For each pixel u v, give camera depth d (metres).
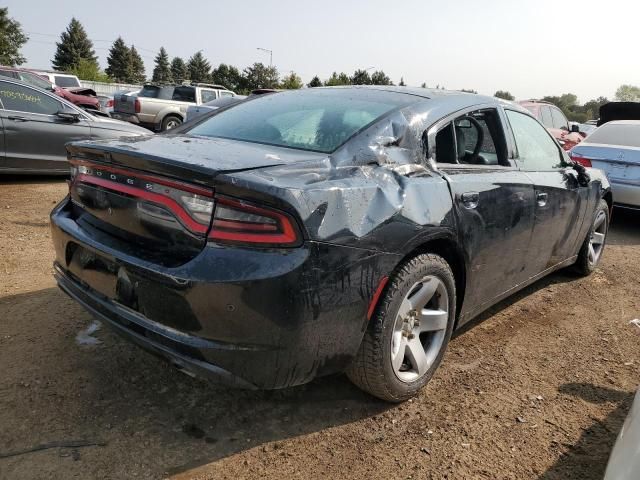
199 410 2.61
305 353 2.19
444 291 2.81
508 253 3.32
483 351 3.43
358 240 2.23
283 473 2.24
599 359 3.42
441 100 3.09
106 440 2.35
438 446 2.47
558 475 2.33
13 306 3.56
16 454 2.22
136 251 2.28
